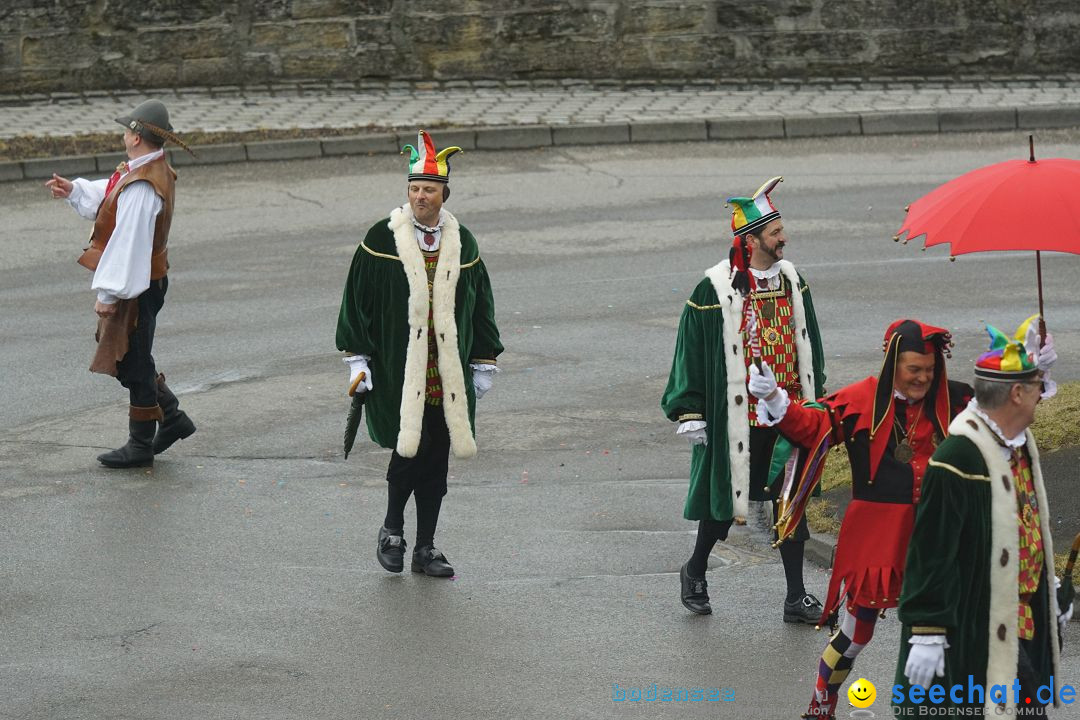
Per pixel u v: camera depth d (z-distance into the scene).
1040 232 19.75
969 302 46.31
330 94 77.88
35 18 75.62
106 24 76.62
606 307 46.75
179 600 26.45
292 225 58.22
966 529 17.12
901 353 19.67
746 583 27.39
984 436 17.14
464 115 72.69
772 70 79.44
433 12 78.56
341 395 39.06
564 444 35.25
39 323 46.00
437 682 23.02
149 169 33.38
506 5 78.81
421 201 26.98
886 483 20.02
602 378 40.00
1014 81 79.38
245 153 67.19
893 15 79.00
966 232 20.09
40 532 29.86
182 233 57.19
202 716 21.80
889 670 23.34
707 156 68.38
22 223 58.84
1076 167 20.56
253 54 78.12
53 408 38.09
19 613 25.83
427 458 27.67
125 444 34.72
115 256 32.69
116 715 21.86
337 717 21.77
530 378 40.09
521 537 29.70
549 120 71.56
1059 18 79.38
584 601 26.47
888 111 71.81
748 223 24.86
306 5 78.06
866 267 50.81
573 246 54.44
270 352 42.75
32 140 67.38
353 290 27.23
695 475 25.50
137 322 33.34
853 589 20.25
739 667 23.56
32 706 22.16
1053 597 18.00
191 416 37.44
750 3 78.88
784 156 68.19
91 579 27.41
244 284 50.16
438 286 27.23
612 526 30.31
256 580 27.45
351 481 33.16
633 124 70.44
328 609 26.08
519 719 21.67
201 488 32.59
